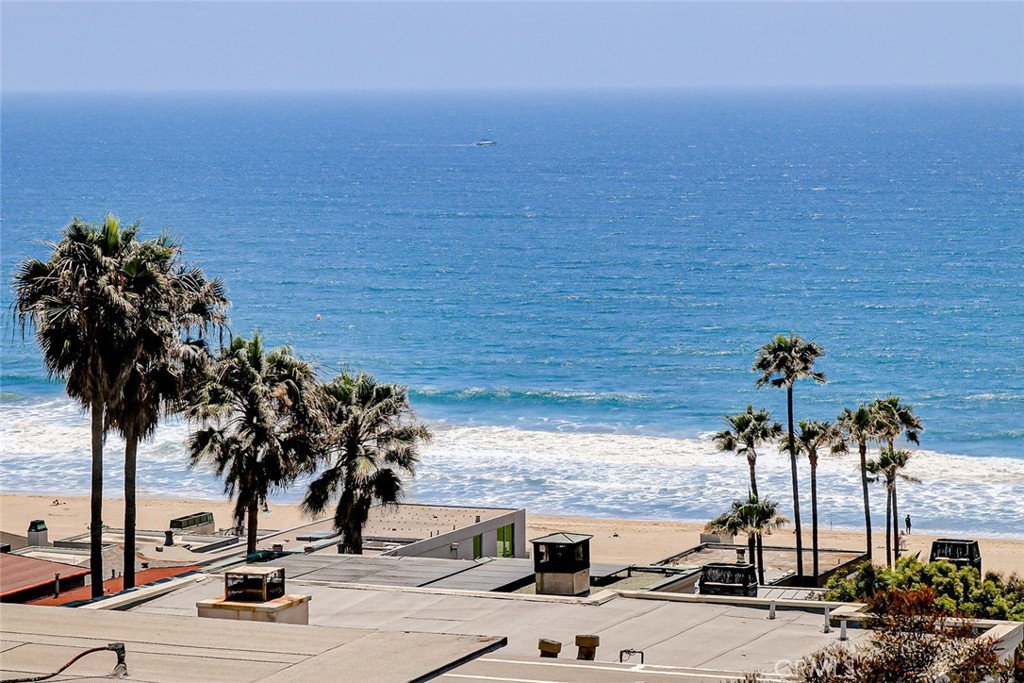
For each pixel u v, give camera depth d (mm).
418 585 37656
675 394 154000
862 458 78062
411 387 157875
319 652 22125
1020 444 128750
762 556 76438
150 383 47844
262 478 57312
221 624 24016
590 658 29391
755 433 79062
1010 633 29016
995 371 163000
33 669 21578
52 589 51156
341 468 58938
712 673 27406
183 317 49062
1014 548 88812
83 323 45719
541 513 100500
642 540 89500
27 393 150750
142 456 118062
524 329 197750
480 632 31844
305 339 190750
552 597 34469
